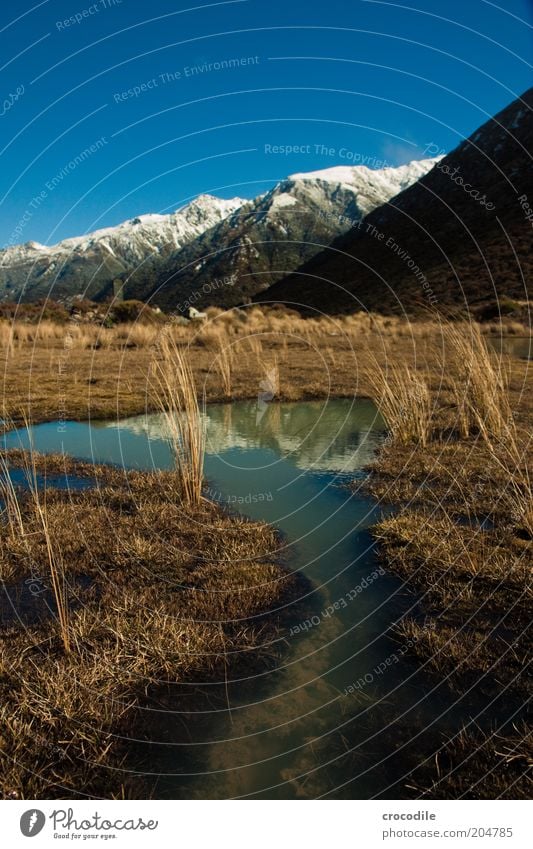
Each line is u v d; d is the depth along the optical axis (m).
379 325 24.80
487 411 7.60
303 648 3.24
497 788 2.29
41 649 3.08
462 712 2.68
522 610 3.47
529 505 4.65
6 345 17.91
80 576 3.98
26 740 2.46
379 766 2.40
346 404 10.74
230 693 2.86
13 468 6.54
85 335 20.67
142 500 5.49
